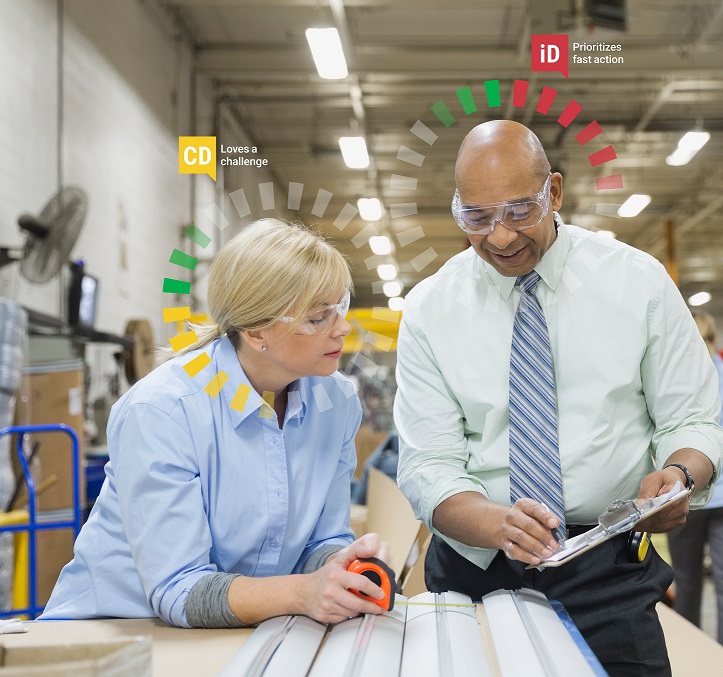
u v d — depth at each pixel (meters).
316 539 1.37
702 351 1.42
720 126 10.57
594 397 1.38
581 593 1.34
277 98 9.48
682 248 17.09
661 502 1.10
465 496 1.32
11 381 3.22
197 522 1.17
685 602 3.08
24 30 4.65
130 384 5.49
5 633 1.12
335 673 0.85
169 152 7.61
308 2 6.95
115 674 0.67
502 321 1.44
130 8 6.55
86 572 1.28
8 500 3.16
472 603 1.18
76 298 4.73
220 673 0.88
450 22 7.88
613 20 6.04
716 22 7.59
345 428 1.40
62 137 5.18
